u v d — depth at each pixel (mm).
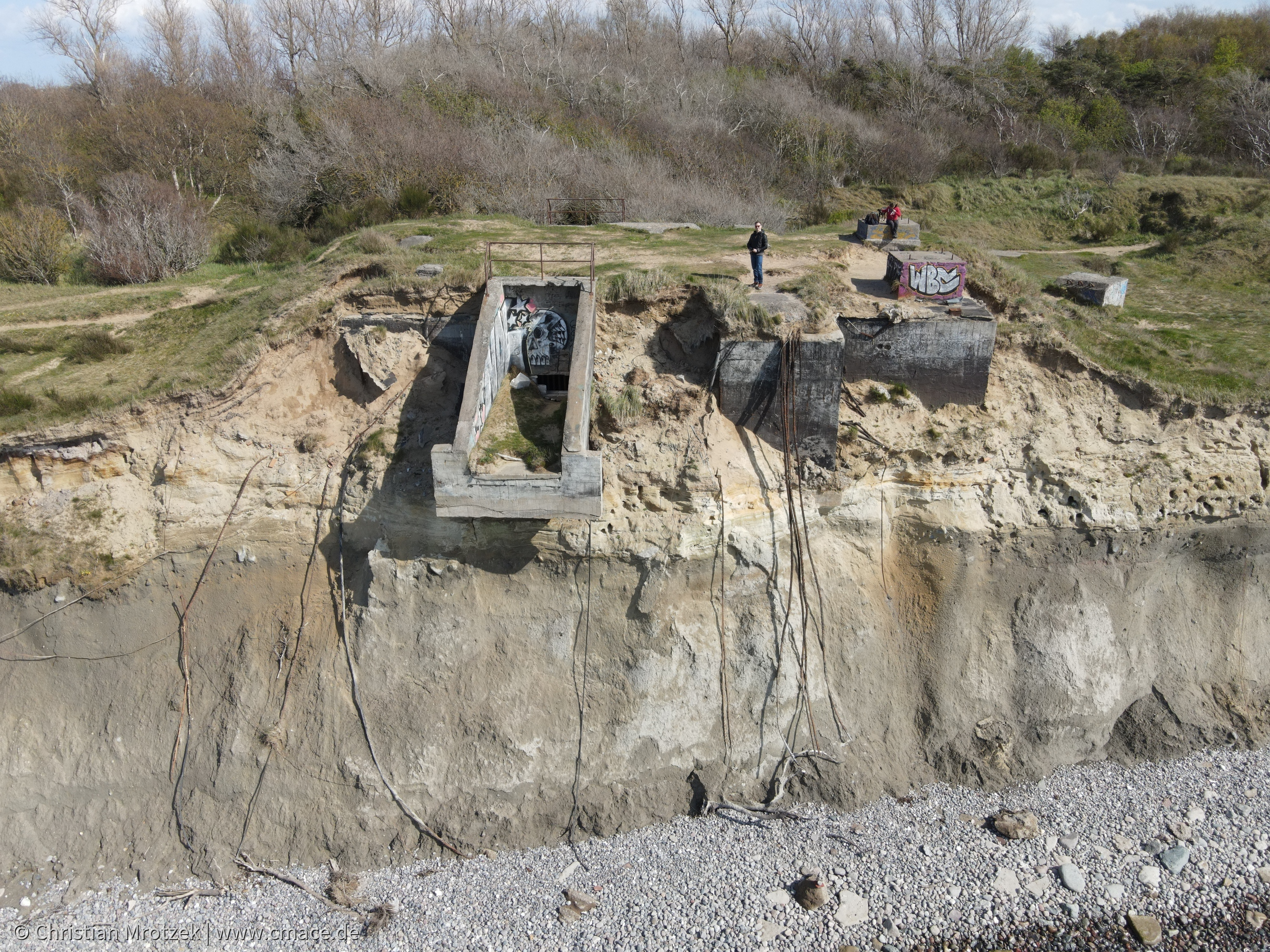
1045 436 16219
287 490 15531
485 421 15289
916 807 14719
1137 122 45219
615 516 14867
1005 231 35438
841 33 57219
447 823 14305
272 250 28234
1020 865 13523
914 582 16250
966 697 15797
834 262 19781
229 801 14352
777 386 15516
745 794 14875
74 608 14781
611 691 15016
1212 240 29203
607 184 33906
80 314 21438
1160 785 15016
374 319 16781
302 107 38375
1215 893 12969
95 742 14688
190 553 15211
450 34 51562
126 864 14047
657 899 13148
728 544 15078
